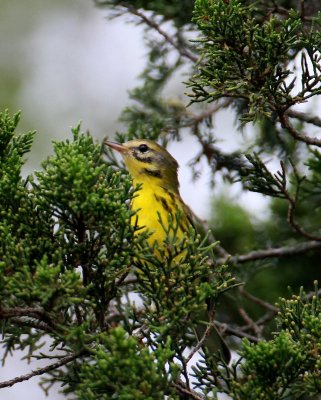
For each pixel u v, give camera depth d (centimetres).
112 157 1606
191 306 869
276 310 1441
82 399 816
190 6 1497
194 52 1570
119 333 786
